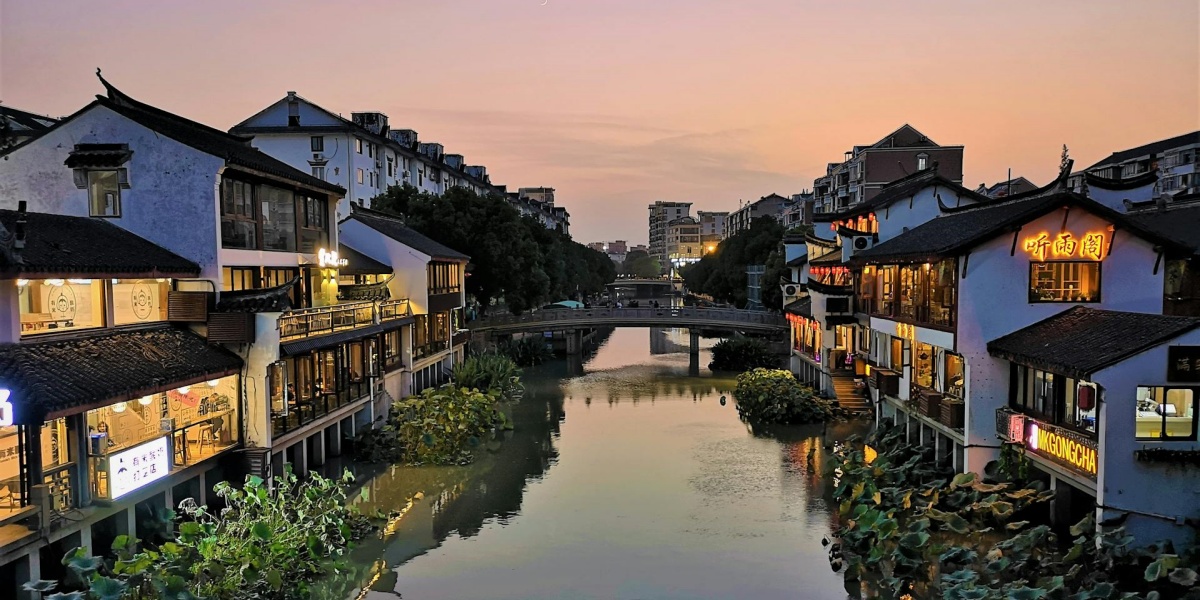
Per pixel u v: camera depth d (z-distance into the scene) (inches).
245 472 866.1
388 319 1343.5
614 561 807.7
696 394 1828.2
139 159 912.9
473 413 1315.2
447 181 3351.4
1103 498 655.1
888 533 767.1
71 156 900.6
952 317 891.4
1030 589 610.2
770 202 5300.2
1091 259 856.3
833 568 782.5
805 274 2022.6
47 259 690.8
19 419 579.2
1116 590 595.8
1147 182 1244.5
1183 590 597.3
